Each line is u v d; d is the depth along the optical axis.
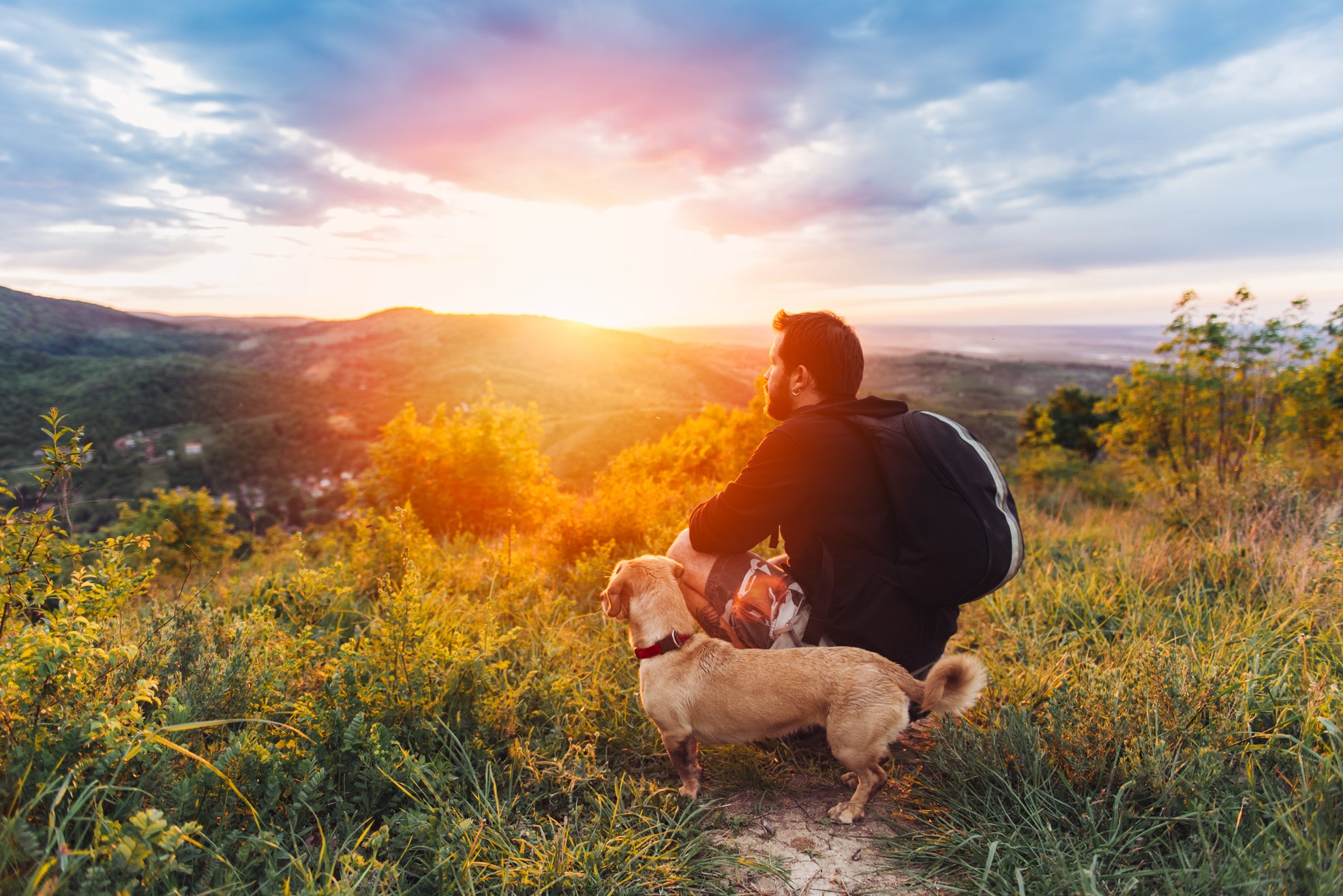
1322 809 1.79
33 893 1.29
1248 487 5.19
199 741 2.08
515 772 2.37
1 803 1.56
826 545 2.37
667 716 2.36
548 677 2.78
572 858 1.92
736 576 2.61
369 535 4.65
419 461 8.47
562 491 9.86
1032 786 2.15
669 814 2.25
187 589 3.87
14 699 1.74
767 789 2.45
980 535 2.09
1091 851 1.89
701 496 6.48
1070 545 5.09
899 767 2.55
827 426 2.29
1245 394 7.19
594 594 4.18
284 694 2.37
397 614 2.63
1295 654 2.79
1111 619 3.59
